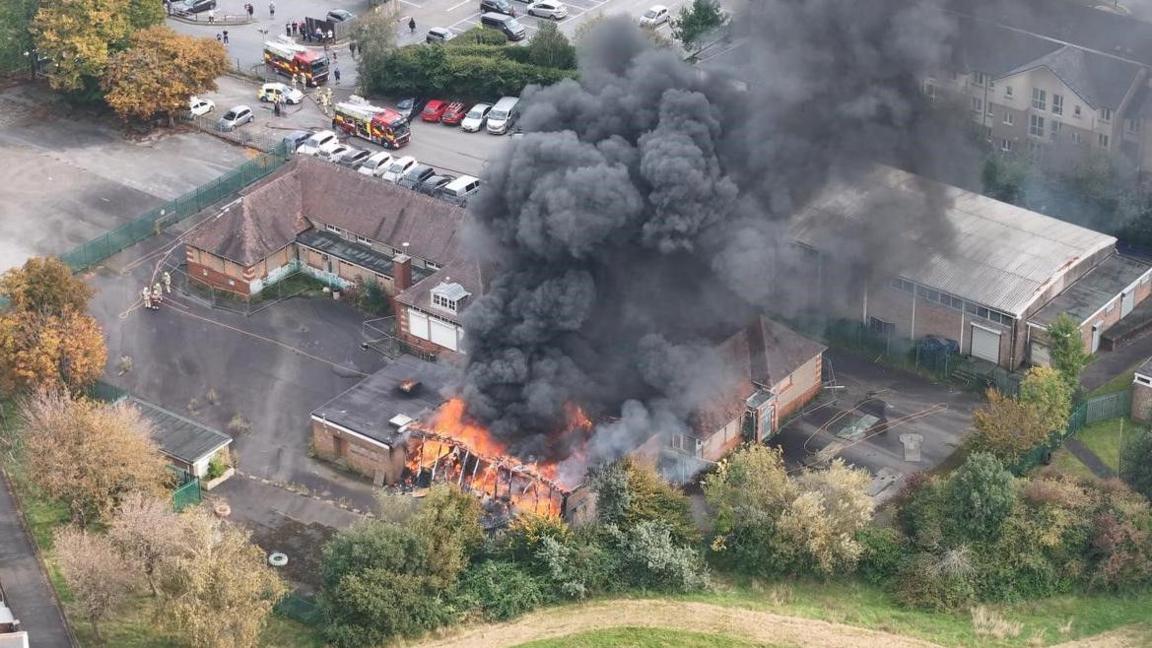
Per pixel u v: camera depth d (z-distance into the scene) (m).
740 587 102.00
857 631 97.88
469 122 150.75
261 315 128.25
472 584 100.00
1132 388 115.75
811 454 113.31
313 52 162.12
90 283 131.25
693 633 97.50
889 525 105.50
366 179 130.75
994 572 101.25
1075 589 101.56
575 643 96.69
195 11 169.75
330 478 111.88
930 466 111.94
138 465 103.62
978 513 102.12
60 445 102.12
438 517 100.81
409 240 127.00
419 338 123.12
